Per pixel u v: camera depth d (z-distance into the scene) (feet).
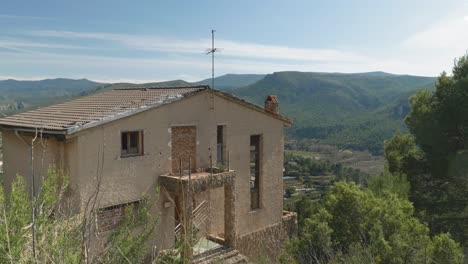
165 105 41.78
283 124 55.98
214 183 42.34
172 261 25.50
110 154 37.40
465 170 63.41
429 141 66.80
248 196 51.26
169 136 42.39
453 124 64.85
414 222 42.70
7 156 42.50
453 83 66.39
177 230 42.73
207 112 46.19
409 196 68.69
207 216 46.80
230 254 42.73
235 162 49.57
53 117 41.70
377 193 60.70
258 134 52.54
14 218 15.93
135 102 43.09
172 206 42.32
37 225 16.34
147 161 40.40
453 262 26.91
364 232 39.50
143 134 40.09
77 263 14.82
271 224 54.44
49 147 36.99
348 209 42.60
